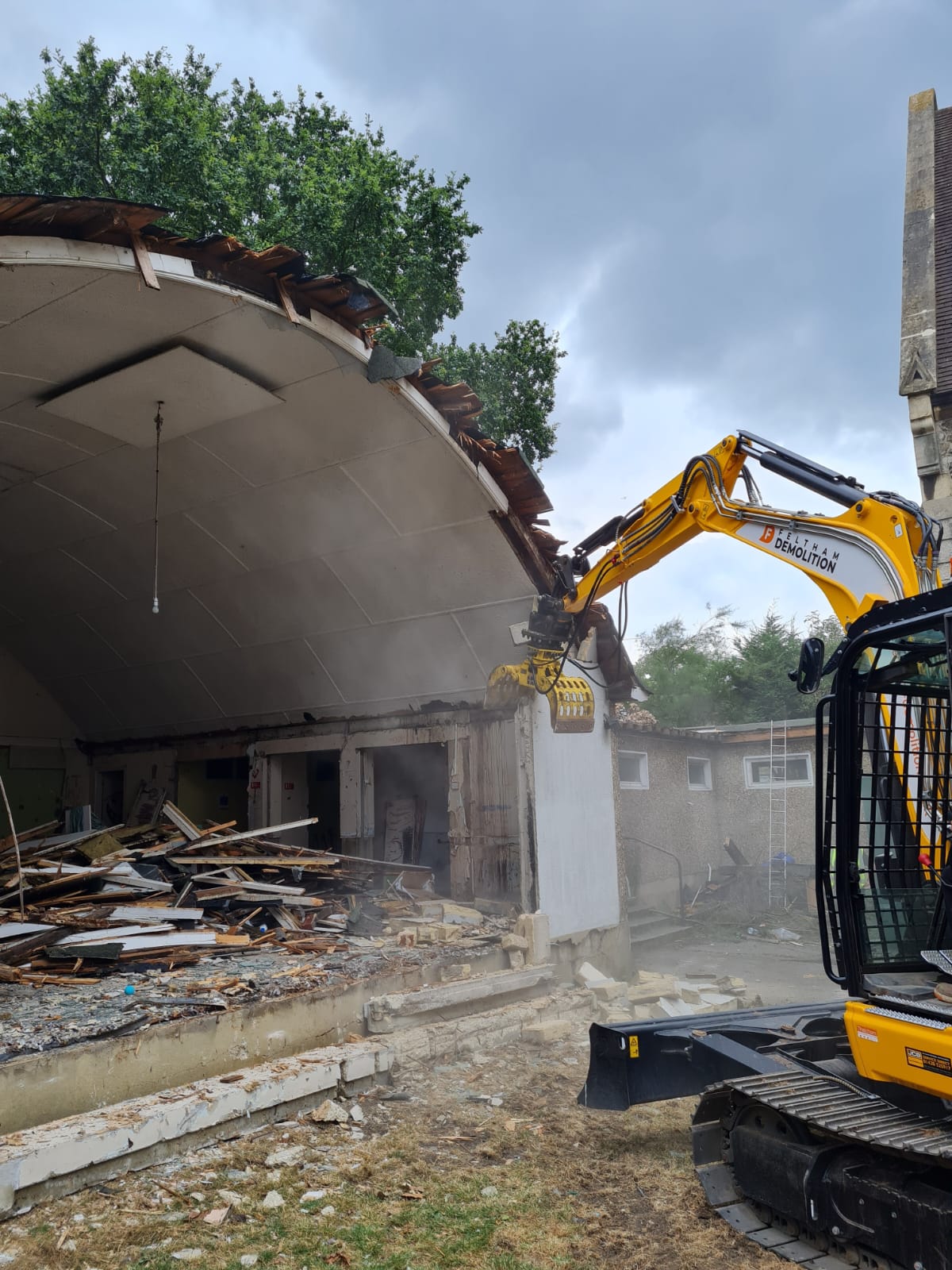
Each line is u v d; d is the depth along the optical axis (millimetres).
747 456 6785
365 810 12750
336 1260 4375
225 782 15805
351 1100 6551
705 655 42094
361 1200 5020
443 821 13945
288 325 7957
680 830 19031
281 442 9883
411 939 9195
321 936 9422
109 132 15945
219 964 8039
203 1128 5590
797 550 6137
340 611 12094
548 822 11070
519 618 11008
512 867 10883
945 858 4426
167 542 12016
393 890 11422
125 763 16031
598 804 12227
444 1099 6707
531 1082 7176
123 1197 4855
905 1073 4117
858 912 4418
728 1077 5355
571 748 11812
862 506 5703
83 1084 5516
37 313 7371
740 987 10688
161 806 15047
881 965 4422
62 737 16422
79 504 11539
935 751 4555
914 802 4523
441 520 10438
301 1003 7062
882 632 4293
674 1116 6500
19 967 7406
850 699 4496
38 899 9219
